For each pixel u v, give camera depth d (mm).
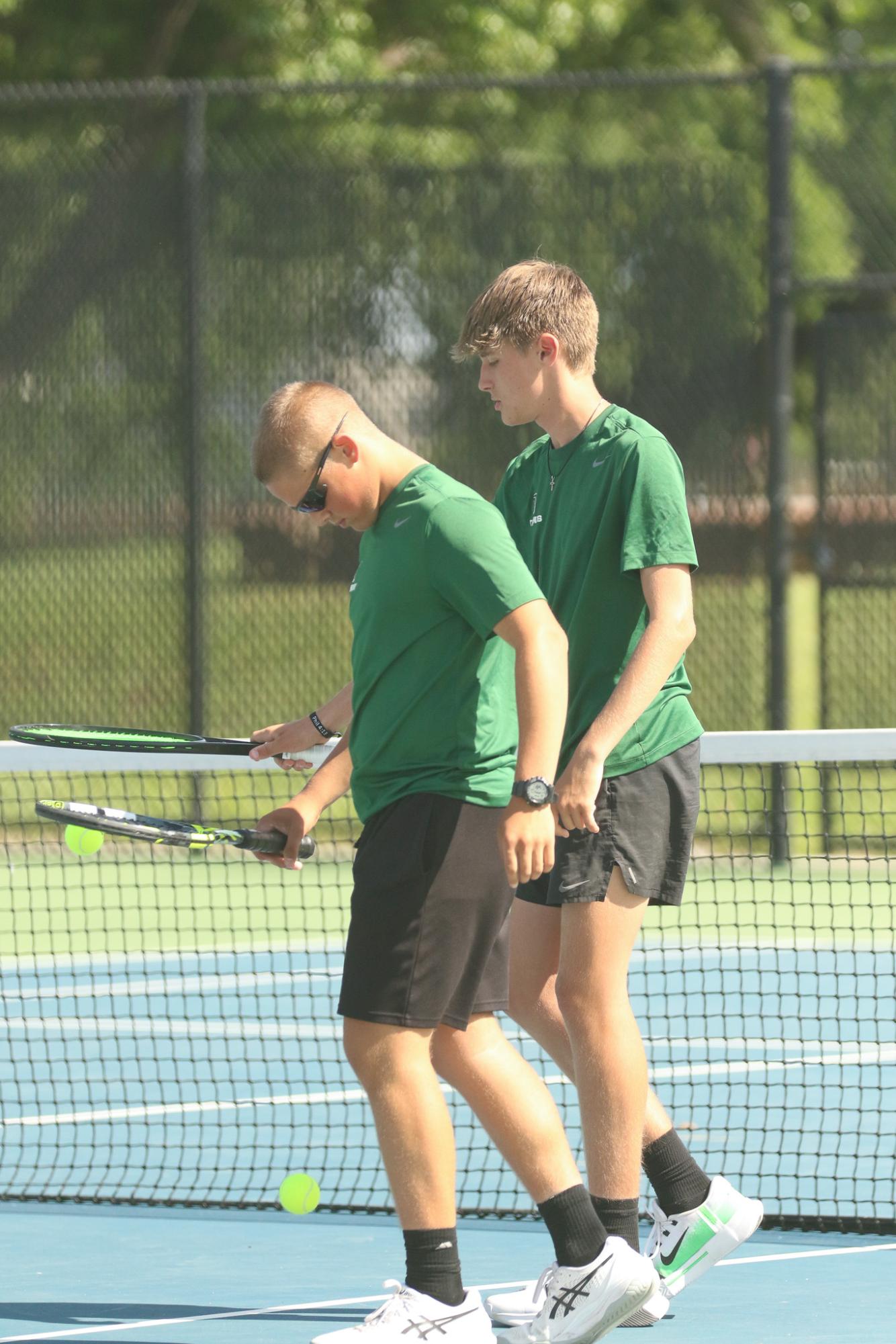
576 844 14555
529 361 15109
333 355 38625
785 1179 20469
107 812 14516
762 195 37312
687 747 15055
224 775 37156
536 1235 18062
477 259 38281
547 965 15703
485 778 13484
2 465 39500
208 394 38969
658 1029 27438
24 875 38062
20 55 54812
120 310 39125
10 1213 18953
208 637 38875
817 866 37344
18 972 26391
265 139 38844
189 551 38812
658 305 37688
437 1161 13375
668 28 63562
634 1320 14742
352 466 13562
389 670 13633
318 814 14891
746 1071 23391
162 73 54969
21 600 39469
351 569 38500
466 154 40031
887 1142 21781
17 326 39500
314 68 54094
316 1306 15625
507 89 37000
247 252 38812
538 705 12969
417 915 13266
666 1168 15398
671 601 14336
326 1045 26797
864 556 38094
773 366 37062
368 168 38531
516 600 13062
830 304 53156
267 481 13695
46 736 16078
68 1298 15867
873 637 38156
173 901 35906
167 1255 17328
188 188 38719
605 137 41031
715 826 39500
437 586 13336
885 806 41062
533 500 15672
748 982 29984
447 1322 13312
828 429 38156
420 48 56906
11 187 39500
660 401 37688
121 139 39281
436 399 38375
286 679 38688
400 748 13547
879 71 36406
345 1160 21234
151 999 29516
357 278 38562
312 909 31625
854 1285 16156
